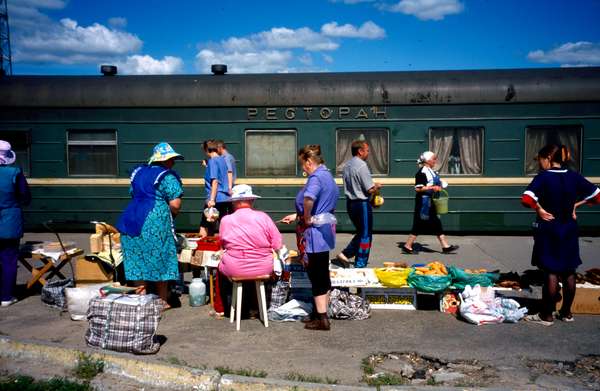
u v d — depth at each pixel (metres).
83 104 11.31
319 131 11.07
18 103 11.38
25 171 11.60
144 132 11.30
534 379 4.62
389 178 11.03
